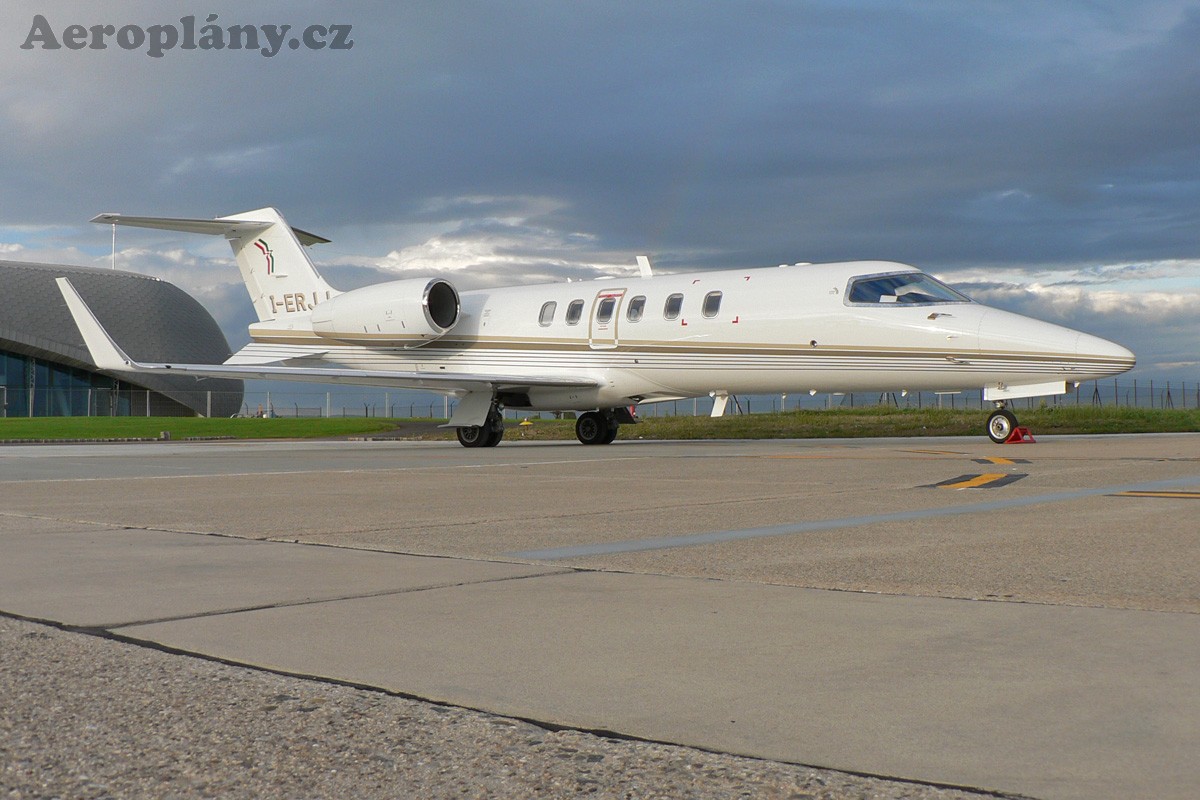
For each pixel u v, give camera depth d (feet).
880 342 65.21
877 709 10.28
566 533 25.07
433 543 23.47
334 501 34.42
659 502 32.63
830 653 12.56
